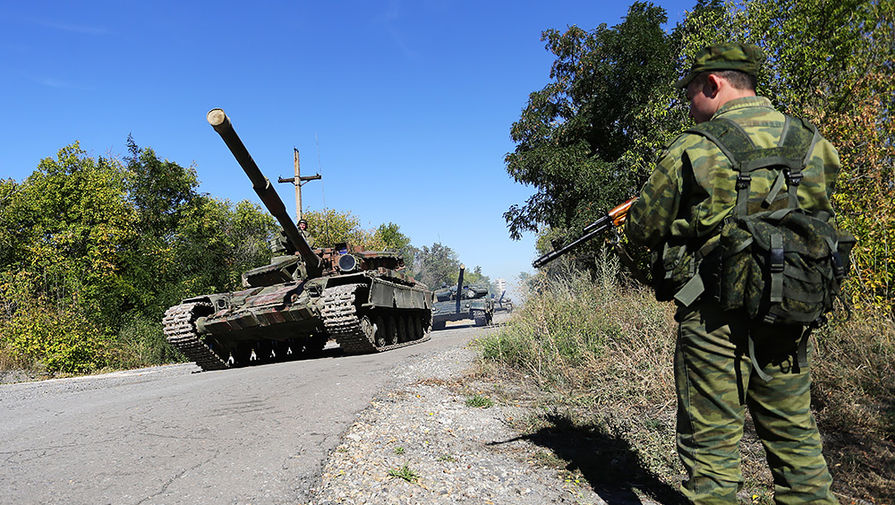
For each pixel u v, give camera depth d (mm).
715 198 2217
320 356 13297
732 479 2297
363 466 3752
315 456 3967
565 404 5512
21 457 4418
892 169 6695
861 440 4293
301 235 11562
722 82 2488
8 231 23562
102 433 5031
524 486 3533
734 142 2242
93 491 3559
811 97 9148
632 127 17781
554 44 19500
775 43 10219
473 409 5395
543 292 8727
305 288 11961
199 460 4055
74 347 16438
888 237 6648
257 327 11766
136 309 22062
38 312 17031
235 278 24594
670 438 4309
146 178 25859
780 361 2268
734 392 2289
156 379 10836
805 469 2291
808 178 2221
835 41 8883
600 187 16750
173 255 23703
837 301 6008
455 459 3982
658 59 17109
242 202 30953
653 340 6281
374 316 12430
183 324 11609
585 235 3236
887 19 7445
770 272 2053
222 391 6812
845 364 5477
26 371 16031
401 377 6996
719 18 11922
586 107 18891
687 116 13305
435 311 23781
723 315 2244
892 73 7238
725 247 2162
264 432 4680
